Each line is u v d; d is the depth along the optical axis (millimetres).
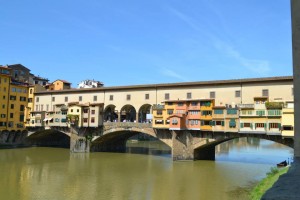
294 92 12797
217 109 66750
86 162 68438
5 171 56469
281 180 8953
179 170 57875
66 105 94875
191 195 39469
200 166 62125
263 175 52188
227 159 73500
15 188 43375
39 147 100750
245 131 62375
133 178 50625
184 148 70625
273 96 63406
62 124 92875
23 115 104375
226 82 68750
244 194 39312
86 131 87688
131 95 83938
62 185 45469
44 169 59188
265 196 7258
